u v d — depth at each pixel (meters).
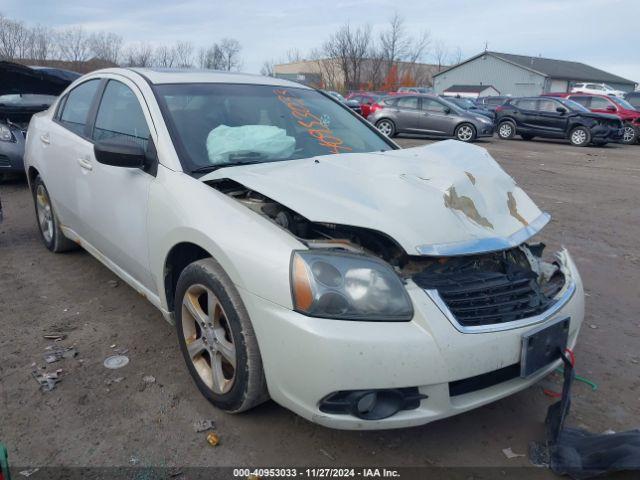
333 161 2.89
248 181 2.57
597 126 17.08
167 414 2.67
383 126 18.22
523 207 2.91
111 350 3.25
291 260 2.19
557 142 18.81
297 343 2.12
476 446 2.54
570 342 2.68
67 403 2.74
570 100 18.34
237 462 2.37
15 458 2.35
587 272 5.08
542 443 2.55
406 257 2.34
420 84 62.91
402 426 2.15
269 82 3.92
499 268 2.56
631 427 2.73
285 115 3.62
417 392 2.14
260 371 2.37
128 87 3.51
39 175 4.61
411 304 2.16
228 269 2.37
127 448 2.43
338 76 57.81
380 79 55.34
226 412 2.67
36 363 3.09
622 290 4.64
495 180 2.96
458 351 2.13
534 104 18.44
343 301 2.12
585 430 2.65
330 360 2.06
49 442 2.46
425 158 3.10
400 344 2.08
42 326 3.53
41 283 4.23
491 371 2.23
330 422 2.14
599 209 7.79
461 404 2.21
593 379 3.17
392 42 55.19
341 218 2.31
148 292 3.22
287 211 2.50
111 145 2.89
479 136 17.22
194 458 2.38
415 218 2.39
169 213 2.76
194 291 2.68
